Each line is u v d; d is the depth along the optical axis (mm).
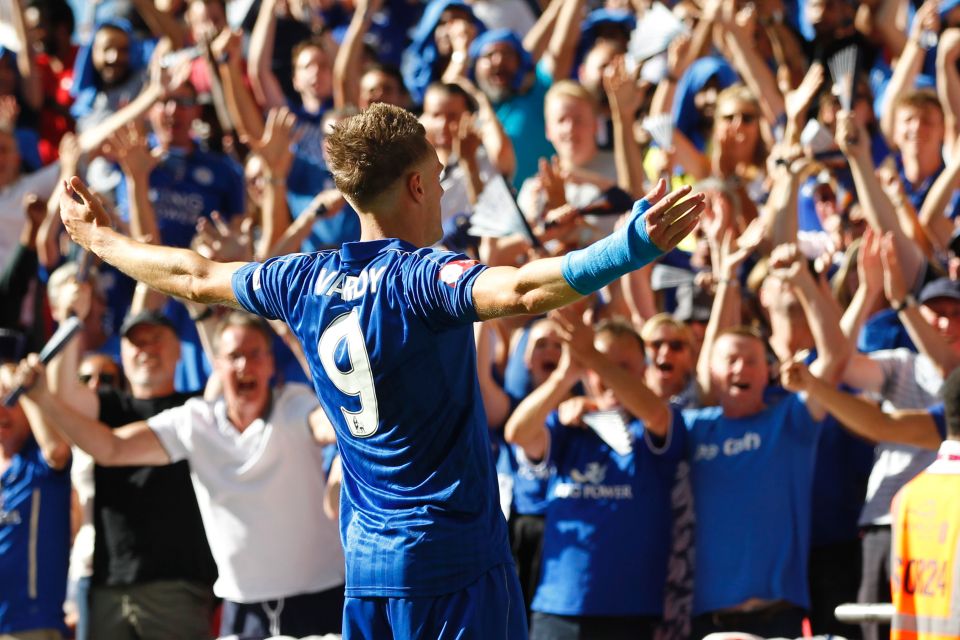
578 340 11930
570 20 19156
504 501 13133
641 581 12242
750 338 12680
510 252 14281
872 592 12289
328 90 19672
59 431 13156
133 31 23094
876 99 18391
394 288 6762
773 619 12141
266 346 13375
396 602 6934
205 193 18453
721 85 18609
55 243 18453
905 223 14664
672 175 16141
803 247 15648
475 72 19000
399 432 6871
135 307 16125
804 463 12359
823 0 18484
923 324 12516
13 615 13977
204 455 13227
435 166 7176
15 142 19562
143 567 13438
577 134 16359
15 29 21984
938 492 9688
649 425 12320
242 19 19938
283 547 13117
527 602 12961
